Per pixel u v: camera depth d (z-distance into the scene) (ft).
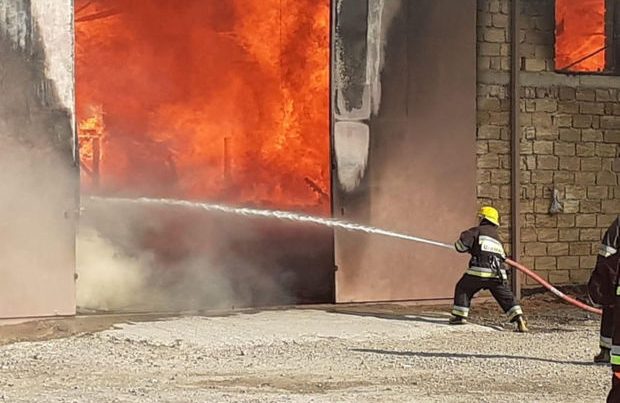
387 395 28.99
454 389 30.07
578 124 54.80
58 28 44.32
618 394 20.58
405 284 50.37
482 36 52.70
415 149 50.52
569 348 38.45
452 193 51.21
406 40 50.37
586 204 54.90
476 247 43.80
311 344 39.27
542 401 28.27
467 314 44.83
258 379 31.83
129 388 30.07
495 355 36.70
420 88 50.67
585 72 55.01
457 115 51.31
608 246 33.81
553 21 54.44
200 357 36.29
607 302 33.68
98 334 40.98
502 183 52.90
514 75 52.95
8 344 39.04
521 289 53.47
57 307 44.42
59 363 34.99
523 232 53.57
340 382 31.27
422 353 37.11
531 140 53.83
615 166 55.47
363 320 45.37
